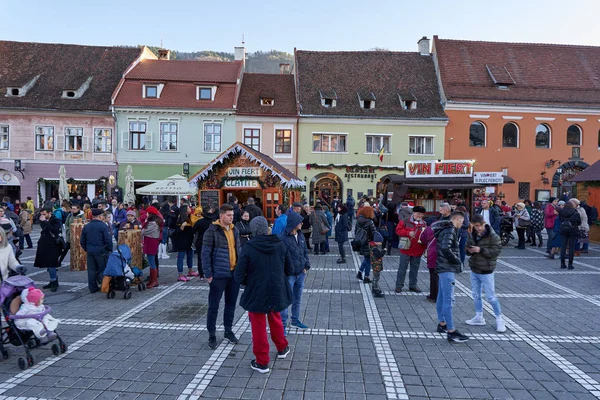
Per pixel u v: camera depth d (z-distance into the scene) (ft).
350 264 39.81
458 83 100.32
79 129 93.76
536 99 98.27
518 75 103.04
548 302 26.43
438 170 54.80
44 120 92.99
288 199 48.55
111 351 18.26
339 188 96.94
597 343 19.45
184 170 90.17
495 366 16.85
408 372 16.25
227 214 18.99
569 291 29.27
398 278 28.91
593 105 97.71
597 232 56.54
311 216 46.34
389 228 45.73
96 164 93.91
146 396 14.32
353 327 21.54
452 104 96.94
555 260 42.32
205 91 96.48
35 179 93.20
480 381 15.53
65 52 104.83
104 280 26.58
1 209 32.22
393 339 19.84
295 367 16.63
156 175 94.84
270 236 16.74
